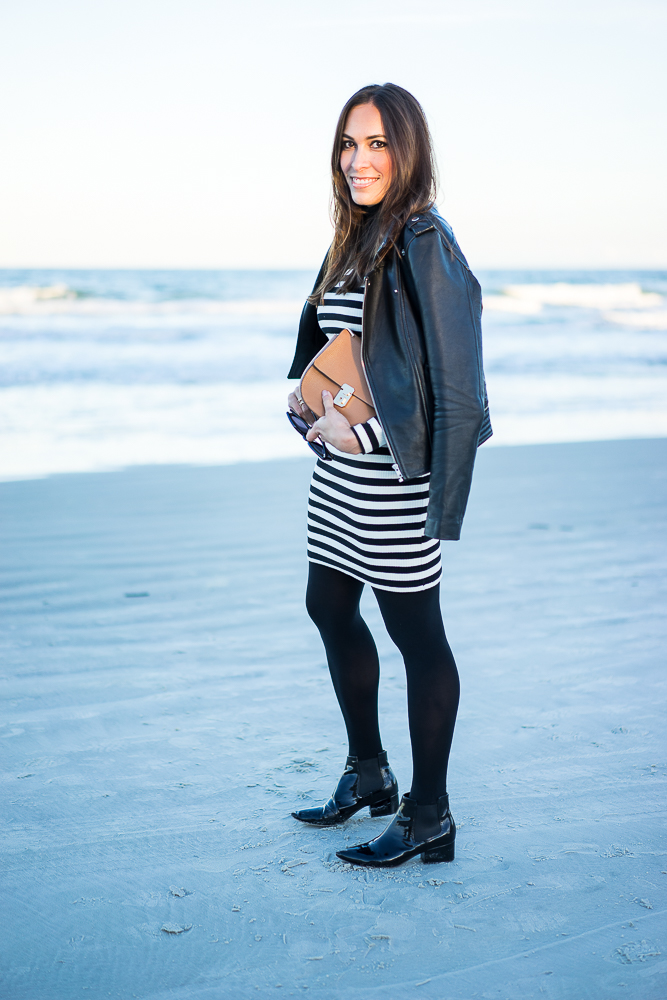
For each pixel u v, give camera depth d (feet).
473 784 7.16
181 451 25.68
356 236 6.33
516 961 4.99
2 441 26.71
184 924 5.39
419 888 5.75
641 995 4.69
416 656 6.11
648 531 16.26
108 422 31.27
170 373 46.73
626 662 9.87
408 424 5.61
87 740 7.99
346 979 4.87
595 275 116.16
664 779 7.20
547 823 6.54
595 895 5.62
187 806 6.86
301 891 5.74
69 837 6.40
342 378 5.88
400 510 5.90
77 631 10.87
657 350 63.41
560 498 19.19
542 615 11.56
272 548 14.96
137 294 76.38
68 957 5.09
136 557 14.30
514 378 49.26
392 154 5.85
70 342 57.93
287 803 6.92
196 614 11.58
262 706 8.78
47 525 16.31
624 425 33.19
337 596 6.50
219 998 4.74
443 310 5.49
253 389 41.70
